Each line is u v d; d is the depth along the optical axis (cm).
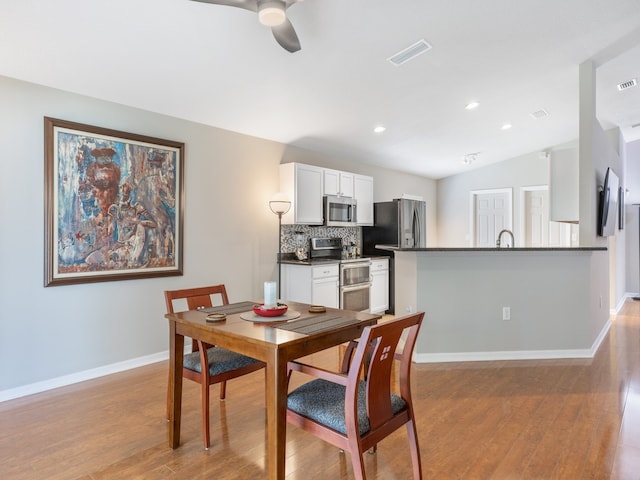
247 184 443
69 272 309
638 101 480
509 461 205
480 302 366
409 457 209
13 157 282
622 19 297
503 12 276
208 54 284
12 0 214
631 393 290
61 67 278
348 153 557
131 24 243
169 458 209
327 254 547
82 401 279
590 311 381
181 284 383
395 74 347
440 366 350
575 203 457
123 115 340
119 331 342
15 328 286
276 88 348
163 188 366
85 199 316
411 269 368
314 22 265
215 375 223
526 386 304
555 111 484
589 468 198
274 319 208
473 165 706
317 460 207
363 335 155
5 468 200
